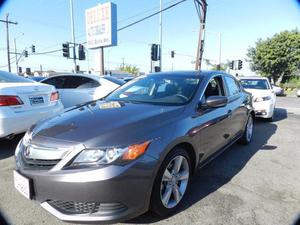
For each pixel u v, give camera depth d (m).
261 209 3.05
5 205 3.01
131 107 3.29
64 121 2.90
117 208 2.42
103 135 2.50
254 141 6.03
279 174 4.08
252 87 9.29
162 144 2.66
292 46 39.53
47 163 2.48
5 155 4.52
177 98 3.56
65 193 2.36
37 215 2.83
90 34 21.56
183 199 3.22
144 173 2.48
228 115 4.27
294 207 3.11
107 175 2.32
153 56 19.09
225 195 3.36
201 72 4.30
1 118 4.19
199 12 17.31
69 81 8.03
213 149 3.83
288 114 10.67
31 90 4.66
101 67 21.36
